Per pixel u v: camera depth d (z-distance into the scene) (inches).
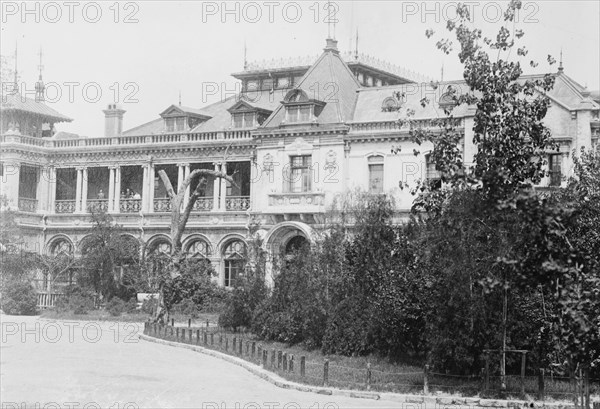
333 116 2290.8
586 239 999.0
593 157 1187.3
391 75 2842.0
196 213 2516.0
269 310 1582.2
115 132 2859.3
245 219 2449.6
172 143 2573.8
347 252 1413.6
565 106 1967.3
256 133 2358.5
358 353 1337.4
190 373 1133.1
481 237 1043.9
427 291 1184.2
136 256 2407.7
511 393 983.6
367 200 1993.1
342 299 1398.9
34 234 2716.5
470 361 1083.3
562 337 730.8
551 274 768.3
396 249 1300.4
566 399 965.2
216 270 2476.6
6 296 2276.1
